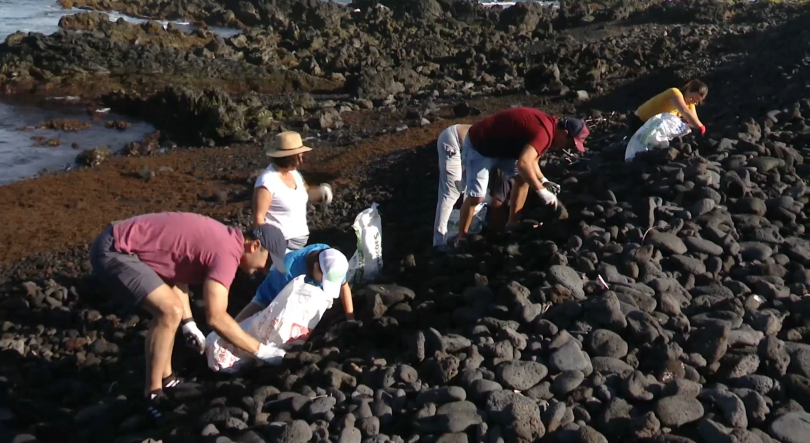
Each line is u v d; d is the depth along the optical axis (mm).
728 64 16625
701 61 17594
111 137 14477
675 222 5844
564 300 4887
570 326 4637
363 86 17750
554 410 3812
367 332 5160
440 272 6184
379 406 3996
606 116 13141
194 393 4703
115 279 4367
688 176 6629
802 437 3689
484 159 6266
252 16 32875
